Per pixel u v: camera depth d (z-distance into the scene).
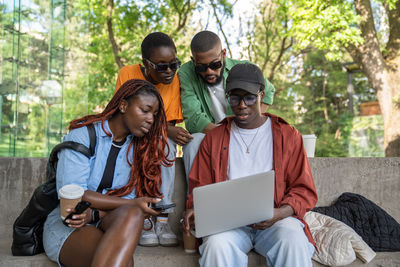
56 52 5.26
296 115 15.22
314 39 9.33
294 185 2.46
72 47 5.60
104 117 2.21
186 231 2.33
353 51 9.48
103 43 10.43
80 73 5.71
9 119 4.62
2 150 4.59
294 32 9.62
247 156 2.55
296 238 2.11
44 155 5.04
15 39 4.67
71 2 5.62
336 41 9.05
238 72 2.48
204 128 3.09
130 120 2.17
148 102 2.16
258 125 2.60
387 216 2.99
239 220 2.14
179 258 2.49
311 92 15.62
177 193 3.12
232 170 2.54
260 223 2.25
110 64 10.30
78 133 2.18
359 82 14.84
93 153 2.20
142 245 2.70
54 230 2.12
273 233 2.23
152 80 3.16
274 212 2.26
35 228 2.30
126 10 10.05
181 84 3.27
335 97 15.80
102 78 10.20
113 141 2.29
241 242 2.31
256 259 2.45
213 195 2.01
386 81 9.11
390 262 2.64
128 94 2.17
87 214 2.07
